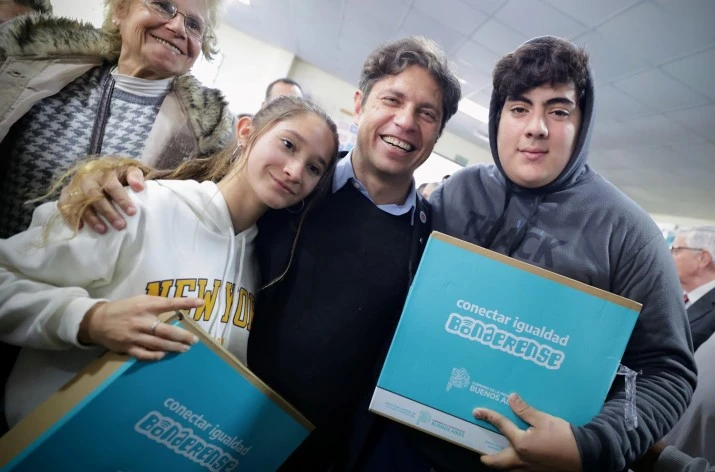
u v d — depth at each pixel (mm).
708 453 1091
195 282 645
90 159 749
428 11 2680
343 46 3916
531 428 605
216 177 778
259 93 4805
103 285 610
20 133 813
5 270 571
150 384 517
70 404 485
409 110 780
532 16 2314
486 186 906
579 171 832
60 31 859
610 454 589
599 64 2543
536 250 782
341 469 779
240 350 706
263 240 800
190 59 956
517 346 636
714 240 1562
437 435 640
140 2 849
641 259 735
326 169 765
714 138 2895
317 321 767
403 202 886
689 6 1800
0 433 595
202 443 571
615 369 628
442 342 641
